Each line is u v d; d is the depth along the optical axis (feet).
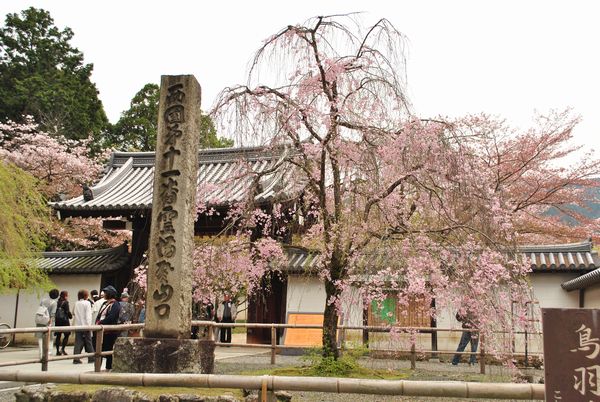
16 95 111.55
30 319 62.59
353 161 30.48
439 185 29.40
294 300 55.01
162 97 23.41
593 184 58.29
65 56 122.62
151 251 22.18
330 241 33.06
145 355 20.66
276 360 46.34
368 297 30.32
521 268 28.86
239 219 38.06
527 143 56.39
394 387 13.52
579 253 55.93
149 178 64.34
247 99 32.09
